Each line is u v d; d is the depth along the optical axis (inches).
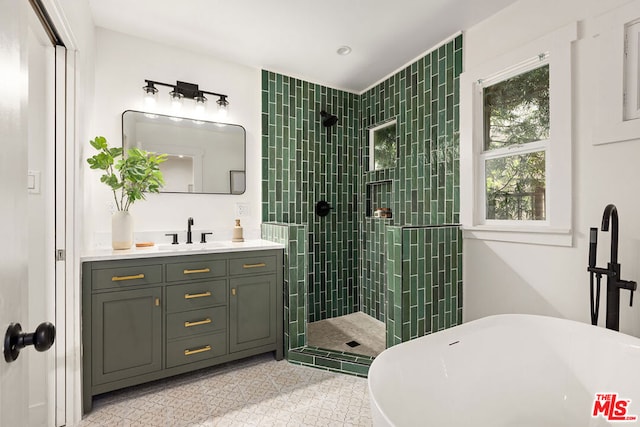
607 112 61.0
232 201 104.8
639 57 57.9
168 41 93.5
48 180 61.8
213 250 80.4
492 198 85.0
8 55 21.1
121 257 69.3
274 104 111.9
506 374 57.3
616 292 55.1
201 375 81.4
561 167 67.9
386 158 121.2
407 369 48.4
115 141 87.5
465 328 58.4
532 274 73.9
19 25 22.9
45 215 61.7
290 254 90.7
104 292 67.7
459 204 90.0
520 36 75.7
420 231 81.5
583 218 65.1
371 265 123.9
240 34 90.3
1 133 20.0
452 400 51.3
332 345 96.0
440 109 95.7
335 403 69.2
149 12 80.3
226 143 104.0
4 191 20.6
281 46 96.6
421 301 81.3
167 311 74.7
